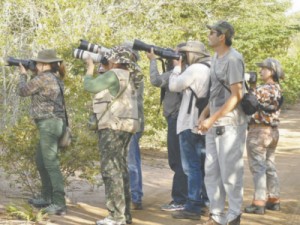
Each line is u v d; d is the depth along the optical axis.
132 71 7.01
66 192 8.96
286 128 22.69
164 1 17.53
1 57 12.00
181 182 7.87
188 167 7.41
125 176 7.18
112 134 6.90
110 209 7.01
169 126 7.85
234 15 23.03
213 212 6.70
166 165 12.32
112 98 6.89
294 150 16.09
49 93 7.54
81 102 8.72
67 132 7.74
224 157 6.47
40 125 7.56
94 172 8.30
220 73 6.44
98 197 8.73
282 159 13.97
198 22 19.91
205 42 19.92
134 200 7.98
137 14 15.58
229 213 6.53
